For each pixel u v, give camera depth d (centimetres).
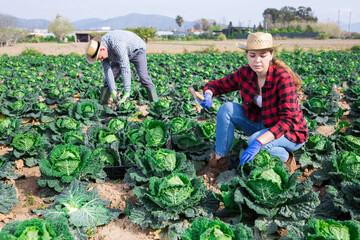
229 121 523
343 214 414
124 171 532
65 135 570
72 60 2314
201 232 308
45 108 884
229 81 525
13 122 684
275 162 445
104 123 802
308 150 574
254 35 421
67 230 324
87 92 1126
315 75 1698
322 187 499
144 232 406
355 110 888
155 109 862
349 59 2395
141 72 857
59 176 460
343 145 589
